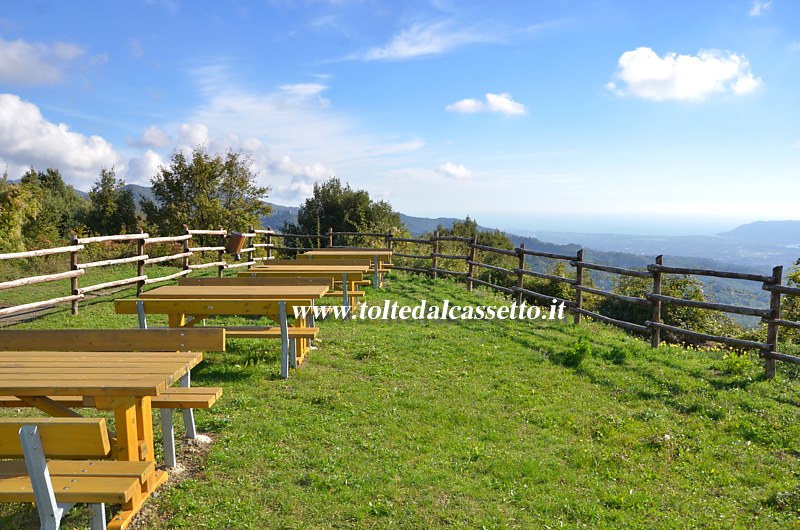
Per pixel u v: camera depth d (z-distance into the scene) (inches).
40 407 131.9
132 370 133.5
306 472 150.4
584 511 137.2
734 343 263.0
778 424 193.6
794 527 131.9
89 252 666.8
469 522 130.8
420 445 171.6
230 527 124.4
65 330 168.4
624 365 266.4
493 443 177.3
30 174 1556.3
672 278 548.7
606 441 181.0
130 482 107.4
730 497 147.9
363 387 222.8
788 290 238.1
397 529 126.6
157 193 1204.5
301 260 432.5
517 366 261.9
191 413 166.1
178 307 231.0
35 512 129.7
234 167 1184.2
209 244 764.6
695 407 211.9
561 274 704.4
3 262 564.7
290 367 243.4
